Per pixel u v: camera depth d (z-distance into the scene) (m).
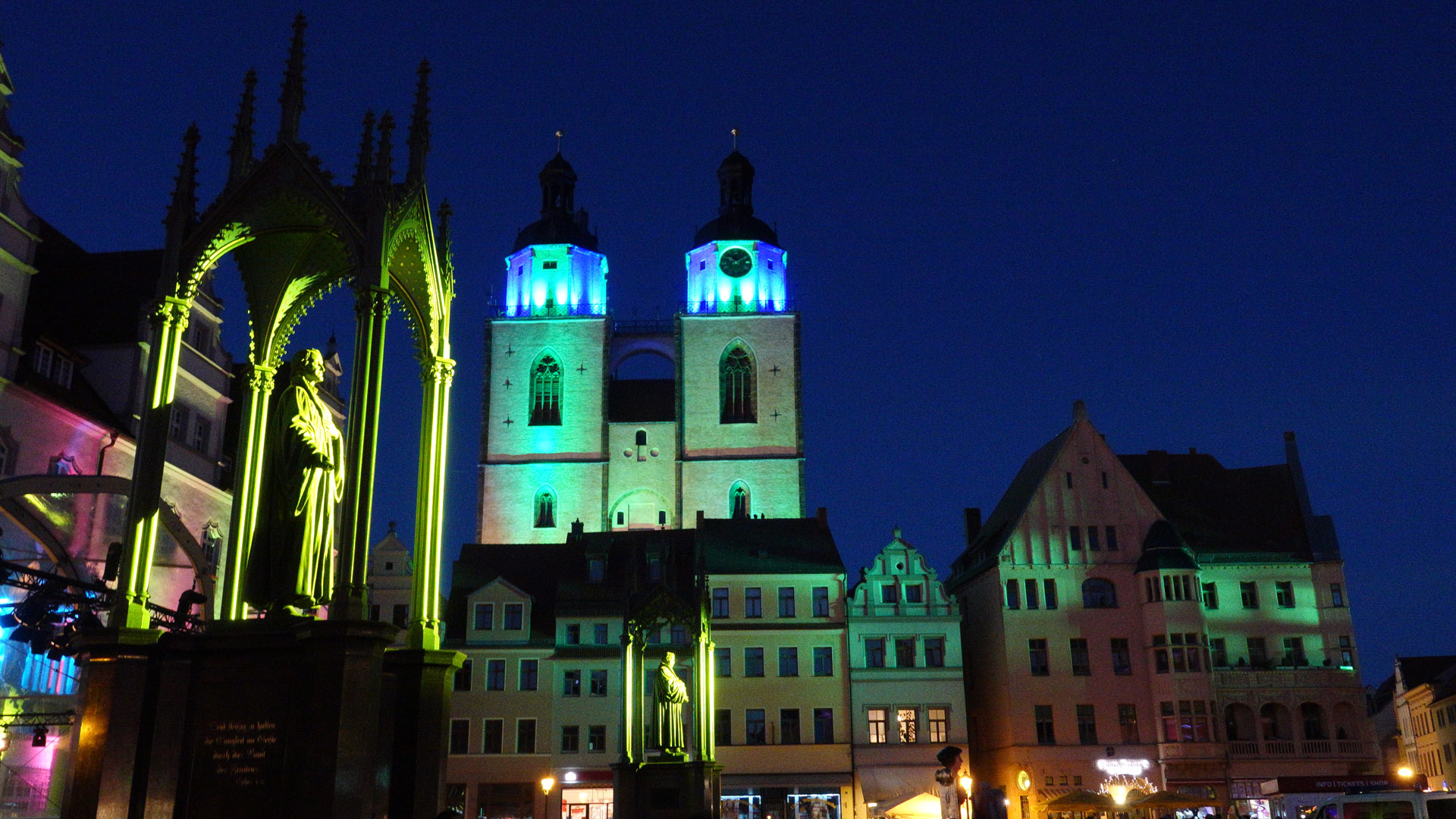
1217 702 80.56
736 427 107.00
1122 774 79.31
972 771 79.25
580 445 106.75
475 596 79.50
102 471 46.78
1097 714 80.88
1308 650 82.94
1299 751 80.12
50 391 45.78
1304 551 85.62
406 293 20.95
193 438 52.72
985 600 86.69
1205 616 81.94
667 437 107.69
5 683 41.06
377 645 16.72
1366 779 71.50
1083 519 85.06
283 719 16.77
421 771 19.16
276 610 17.94
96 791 16.61
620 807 41.97
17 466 43.00
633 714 45.16
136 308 51.00
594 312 111.06
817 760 78.12
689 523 104.00
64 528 44.34
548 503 105.62
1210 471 93.31
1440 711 96.75
